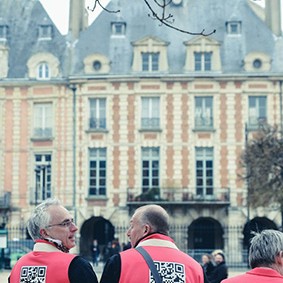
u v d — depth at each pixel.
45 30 59.81
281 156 44.31
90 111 56.97
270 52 57.66
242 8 59.75
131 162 56.19
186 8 59.75
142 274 7.04
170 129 56.31
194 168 55.97
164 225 7.35
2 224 56.44
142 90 56.50
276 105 55.97
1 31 59.66
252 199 45.47
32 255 7.38
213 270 19.00
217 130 56.12
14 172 57.38
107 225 57.16
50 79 57.34
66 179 56.66
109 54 57.69
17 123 57.78
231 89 56.25
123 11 59.56
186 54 56.75
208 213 55.31
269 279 6.75
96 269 46.19
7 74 58.22
